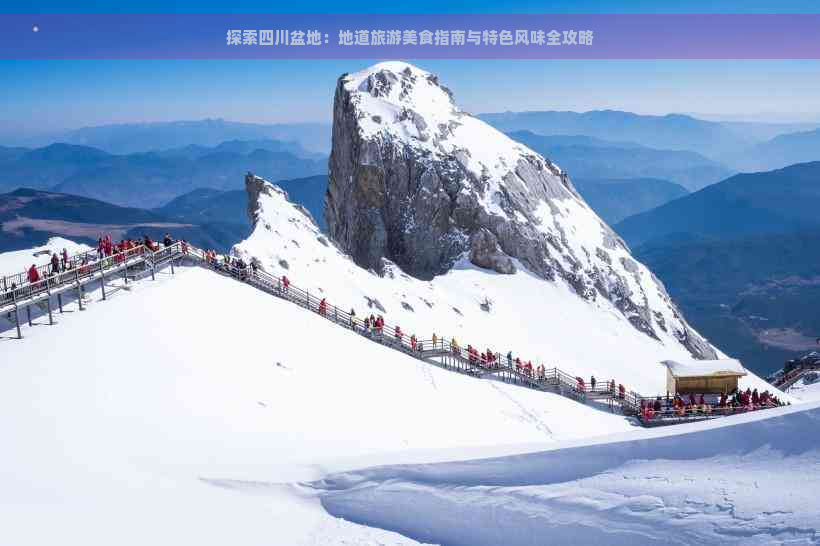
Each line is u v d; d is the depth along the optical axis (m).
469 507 17.16
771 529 14.10
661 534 15.01
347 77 103.00
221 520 16.59
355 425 28.31
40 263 45.12
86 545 14.05
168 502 16.98
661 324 90.56
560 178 108.38
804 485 14.88
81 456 18.50
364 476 18.84
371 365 38.62
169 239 43.75
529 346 64.94
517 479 17.62
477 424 34.75
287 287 46.91
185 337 31.17
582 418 42.91
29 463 17.22
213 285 40.31
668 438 17.44
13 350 26.42
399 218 87.88
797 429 16.27
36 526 14.19
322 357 36.41
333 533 16.80
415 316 59.84
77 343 27.50
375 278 64.69
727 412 46.28
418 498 17.66
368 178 87.75
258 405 26.81
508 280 80.50
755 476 15.59
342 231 94.56
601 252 94.38
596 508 16.11
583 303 83.00
